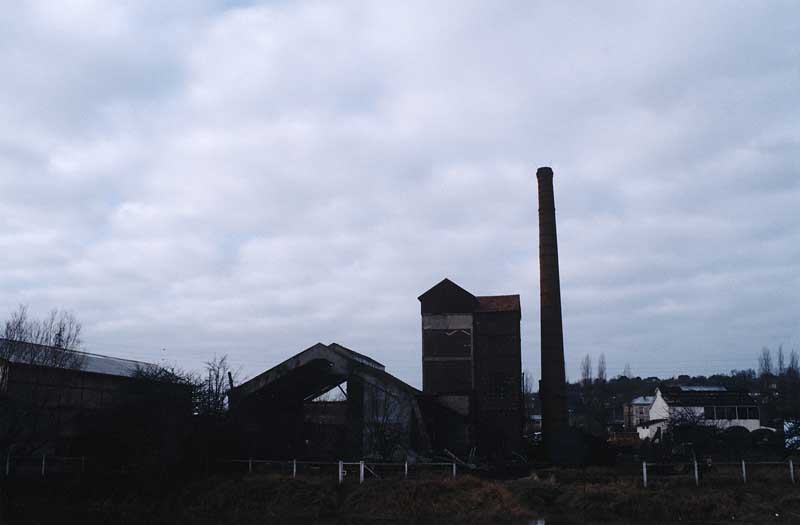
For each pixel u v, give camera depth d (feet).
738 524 83.66
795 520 84.48
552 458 150.61
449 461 123.03
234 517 92.22
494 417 175.11
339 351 149.18
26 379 111.45
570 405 374.63
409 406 129.29
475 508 90.89
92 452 111.55
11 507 96.68
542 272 181.27
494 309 181.68
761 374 358.64
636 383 480.23
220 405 117.91
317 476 102.47
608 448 151.53
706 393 250.16
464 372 177.37
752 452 137.28
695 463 98.37
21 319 157.48
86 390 126.00
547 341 176.55
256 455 118.83
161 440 104.83
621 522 85.71
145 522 88.74
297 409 145.89
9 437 102.17
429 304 182.70
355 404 132.16
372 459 121.08
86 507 98.12
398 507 91.76
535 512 89.92
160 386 108.78
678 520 86.33
